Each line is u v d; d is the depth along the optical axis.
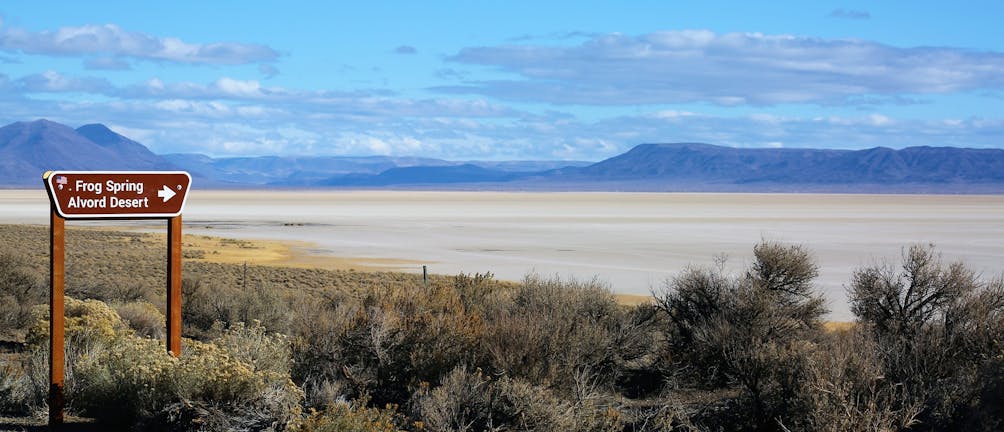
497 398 10.62
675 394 12.70
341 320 13.07
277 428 9.94
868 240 82.44
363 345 12.48
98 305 15.05
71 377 11.46
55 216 10.73
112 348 12.20
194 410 10.05
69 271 40.12
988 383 10.34
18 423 10.65
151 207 11.30
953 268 14.52
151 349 11.47
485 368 11.69
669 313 14.88
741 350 11.94
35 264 39.50
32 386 11.80
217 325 19.91
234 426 9.89
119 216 11.12
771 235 90.81
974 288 14.16
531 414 10.32
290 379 11.29
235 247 72.12
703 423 11.13
